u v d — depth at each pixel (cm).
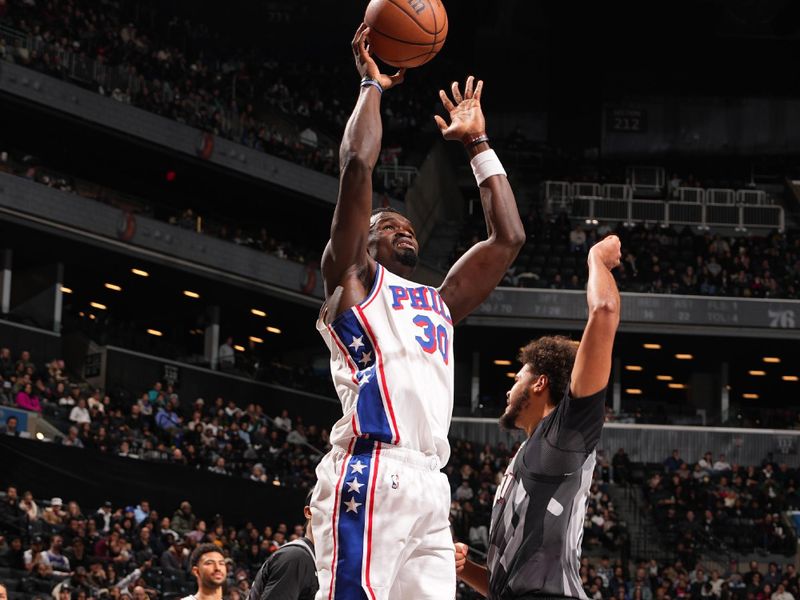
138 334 3275
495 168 450
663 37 4731
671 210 4269
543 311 3753
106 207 3191
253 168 3538
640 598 2725
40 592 1880
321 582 368
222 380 3359
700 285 3847
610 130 4725
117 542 2081
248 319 3809
